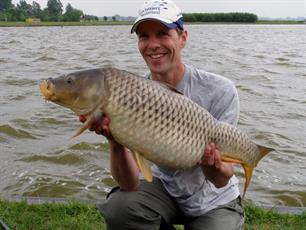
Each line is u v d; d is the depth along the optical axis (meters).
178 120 1.10
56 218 1.81
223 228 1.33
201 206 1.36
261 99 4.79
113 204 1.37
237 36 18.03
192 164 1.16
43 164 2.84
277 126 3.76
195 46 11.99
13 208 1.87
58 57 8.66
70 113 3.93
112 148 1.25
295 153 3.13
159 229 1.42
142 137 1.08
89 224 1.76
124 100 1.06
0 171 2.71
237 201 1.42
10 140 3.27
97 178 2.65
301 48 12.16
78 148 3.04
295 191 2.55
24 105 4.25
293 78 6.36
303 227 1.79
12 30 21.02
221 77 1.36
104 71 1.06
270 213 1.87
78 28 24.39
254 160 1.26
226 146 1.19
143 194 1.38
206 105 1.35
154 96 1.08
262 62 8.34
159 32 1.30
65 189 2.50
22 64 7.52
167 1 1.31
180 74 1.35
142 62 7.86
